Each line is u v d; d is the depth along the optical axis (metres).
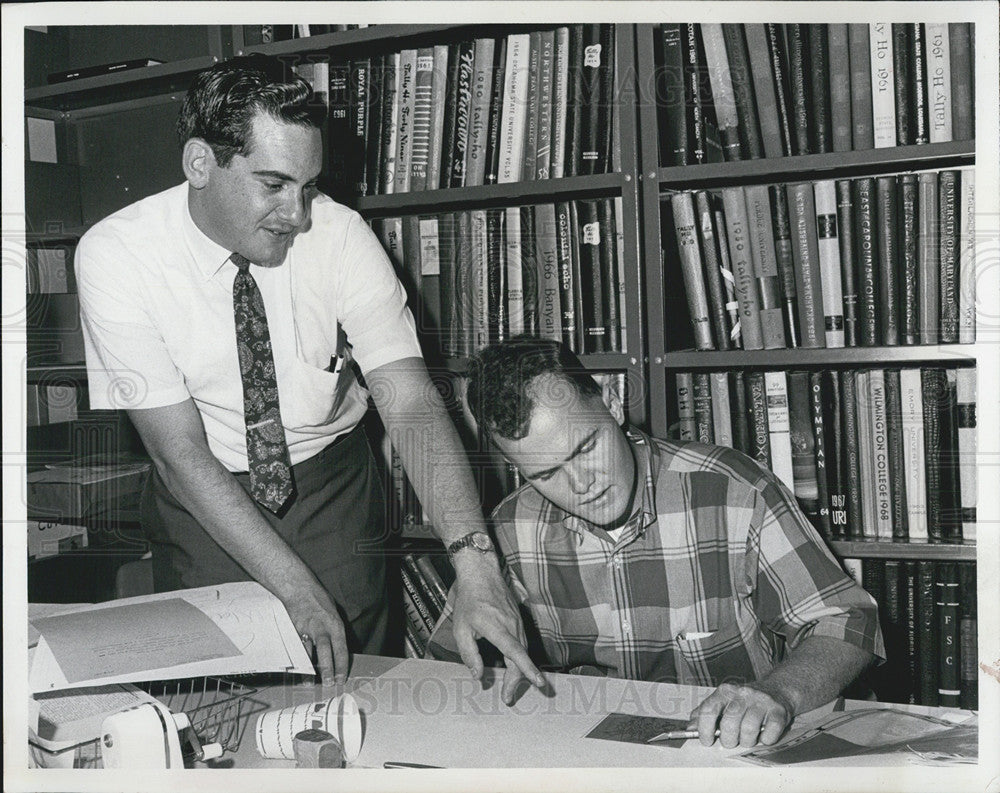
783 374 1.59
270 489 1.43
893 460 1.54
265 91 1.27
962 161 1.53
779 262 1.57
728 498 1.25
